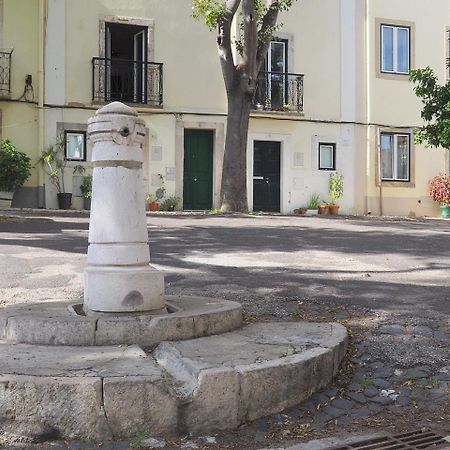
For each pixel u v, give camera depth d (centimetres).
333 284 652
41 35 1744
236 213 1627
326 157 2002
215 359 374
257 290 620
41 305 477
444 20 2114
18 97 1731
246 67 1658
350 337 476
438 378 418
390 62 2059
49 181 1738
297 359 381
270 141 1952
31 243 924
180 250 883
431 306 564
